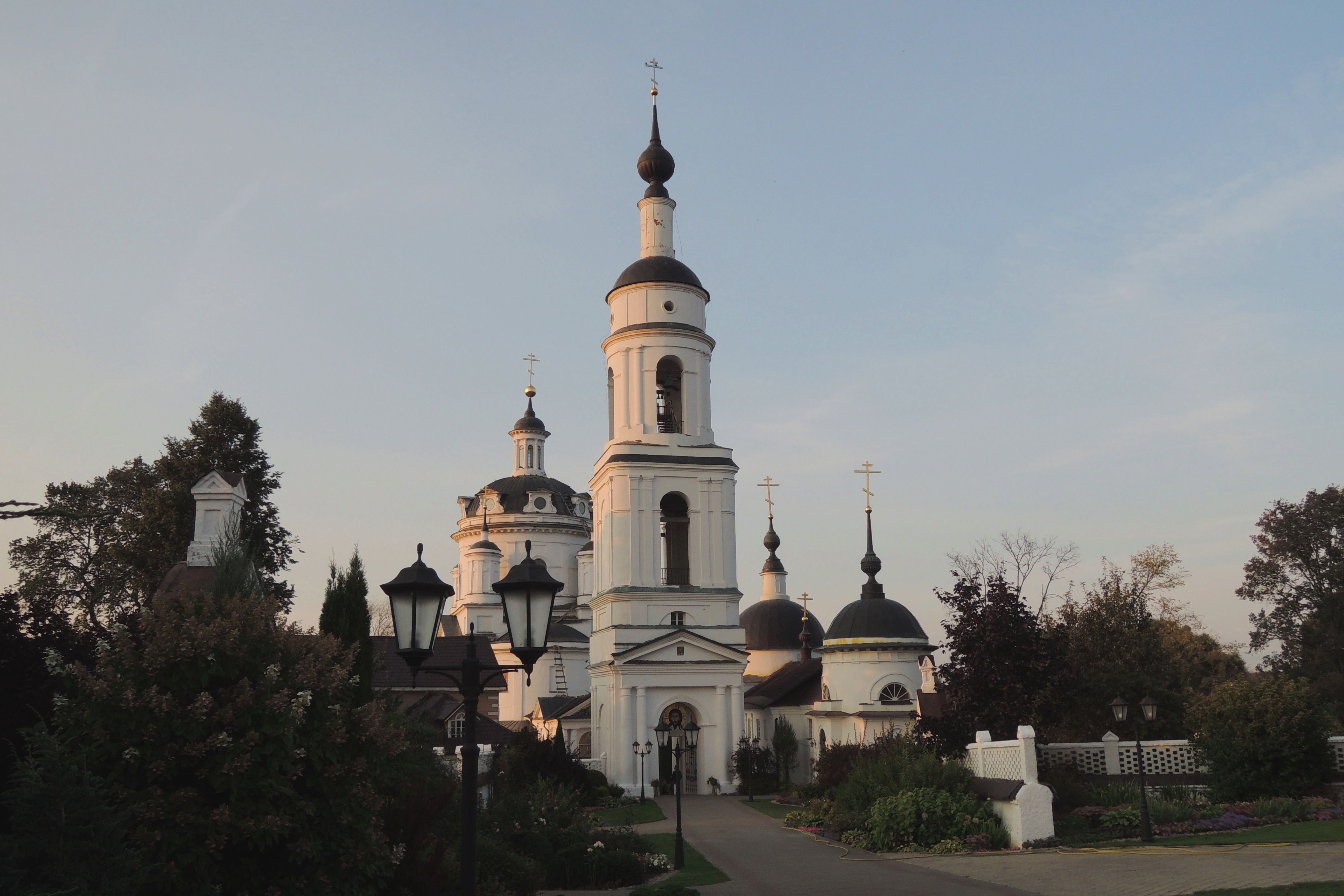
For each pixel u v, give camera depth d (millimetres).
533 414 97938
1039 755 34656
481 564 88062
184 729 14172
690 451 58781
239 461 50844
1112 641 52000
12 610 17406
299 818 14234
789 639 81188
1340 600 62438
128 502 56250
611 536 57719
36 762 13352
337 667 15797
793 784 56094
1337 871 20422
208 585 19641
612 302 61969
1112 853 25438
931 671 57344
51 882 11859
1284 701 32062
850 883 23344
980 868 24375
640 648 55344
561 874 25250
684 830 38844
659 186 62969
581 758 60281
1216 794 32250
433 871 16172
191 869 13594
